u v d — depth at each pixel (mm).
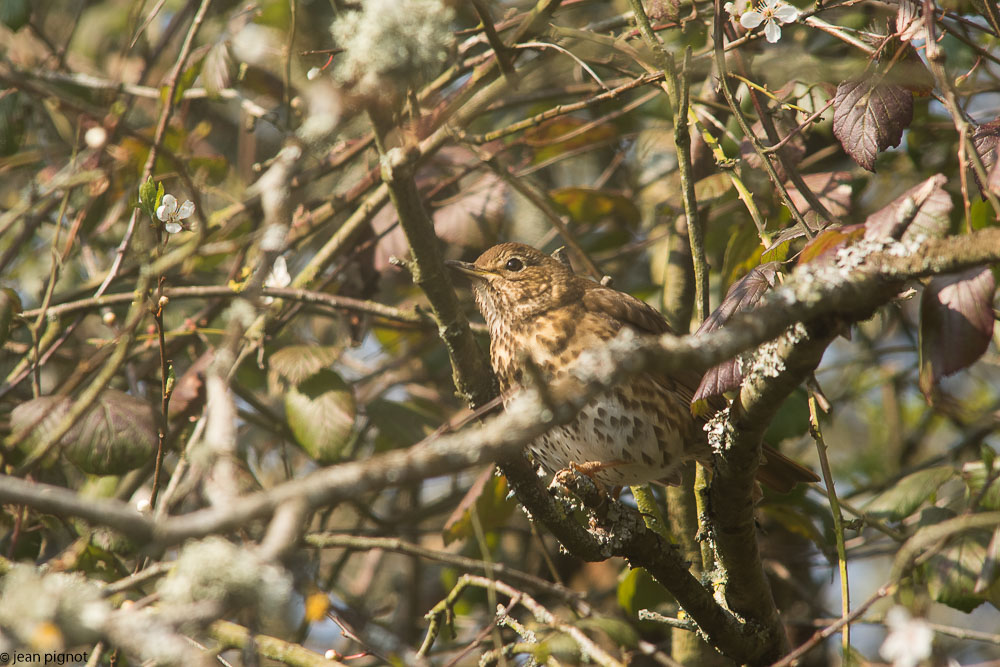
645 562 6258
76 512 3320
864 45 6984
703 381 5340
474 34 8898
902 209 4559
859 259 4336
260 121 11984
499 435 3688
